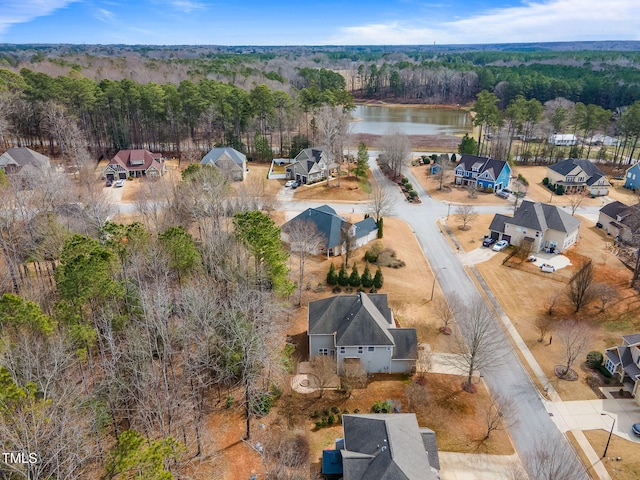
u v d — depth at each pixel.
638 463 34.16
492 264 64.56
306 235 61.97
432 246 70.06
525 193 90.81
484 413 38.91
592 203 88.56
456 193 92.69
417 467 28.66
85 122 106.94
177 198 66.06
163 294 40.66
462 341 47.06
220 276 49.00
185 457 33.12
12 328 32.81
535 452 35.03
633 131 107.12
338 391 41.06
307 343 47.22
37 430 23.94
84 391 34.09
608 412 39.19
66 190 66.25
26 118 101.19
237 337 37.91
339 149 100.88
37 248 49.84
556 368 44.34
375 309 46.41
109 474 26.20
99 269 37.09
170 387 37.44
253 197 75.38
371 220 70.69
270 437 35.69
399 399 40.16
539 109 117.88
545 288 58.28
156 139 115.75
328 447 35.06
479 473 33.31
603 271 62.25
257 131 118.00
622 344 46.53
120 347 38.62
